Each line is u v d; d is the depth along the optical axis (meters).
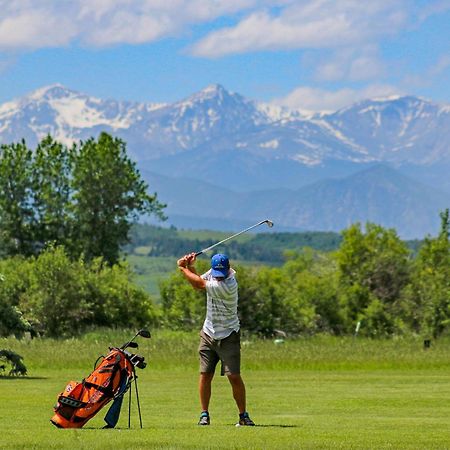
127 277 137.62
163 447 22.58
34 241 150.88
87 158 148.88
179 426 28.17
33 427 27.09
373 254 151.12
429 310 131.38
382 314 141.88
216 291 27.92
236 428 27.09
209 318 28.25
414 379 54.72
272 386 48.62
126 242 153.50
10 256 148.75
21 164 150.00
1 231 149.50
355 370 66.12
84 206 149.75
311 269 163.50
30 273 125.56
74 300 124.38
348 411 34.91
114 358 26.98
